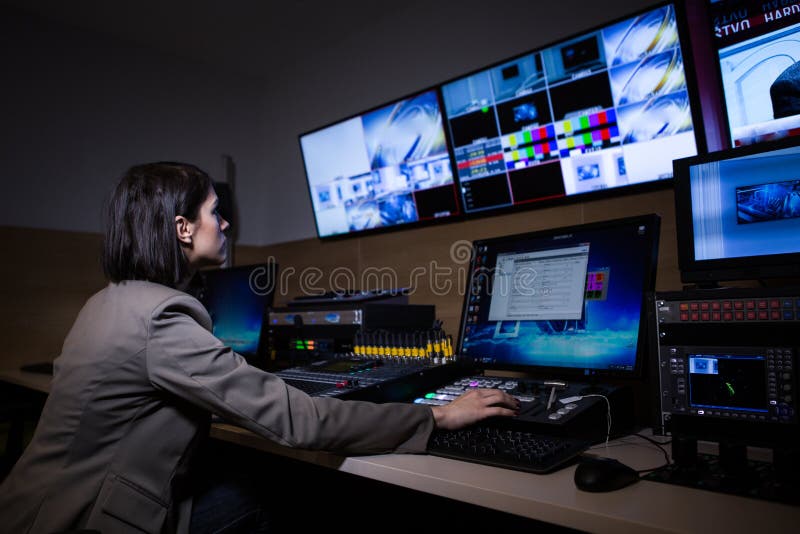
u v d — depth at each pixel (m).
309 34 3.06
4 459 1.87
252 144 3.60
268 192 3.53
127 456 1.00
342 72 3.10
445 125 2.28
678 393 1.01
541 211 2.06
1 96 2.69
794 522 0.72
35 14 2.82
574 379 1.53
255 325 2.11
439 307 2.36
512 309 1.55
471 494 0.88
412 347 1.70
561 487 0.87
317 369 1.66
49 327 2.71
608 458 0.98
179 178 1.19
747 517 0.74
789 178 1.07
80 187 2.89
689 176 1.20
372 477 1.02
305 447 1.00
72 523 0.94
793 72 1.46
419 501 1.97
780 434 0.89
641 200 1.79
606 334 1.33
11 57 2.73
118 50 3.09
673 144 1.71
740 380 0.95
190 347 1.00
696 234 1.18
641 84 1.77
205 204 1.23
